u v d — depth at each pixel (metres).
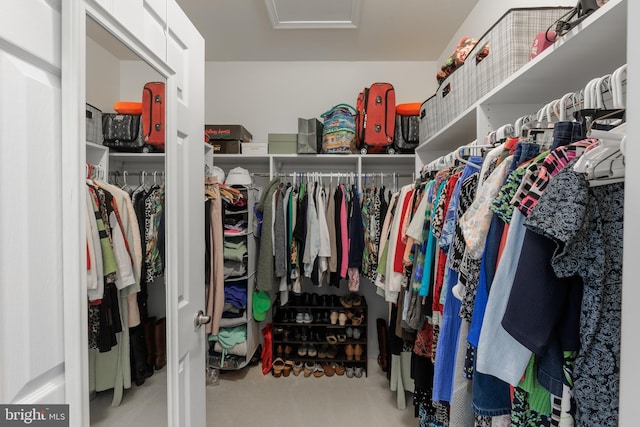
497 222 0.69
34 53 0.48
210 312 1.84
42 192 0.50
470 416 0.83
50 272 0.51
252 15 2.07
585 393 0.53
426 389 1.30
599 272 0.52
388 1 1.92
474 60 1.38
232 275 2.15
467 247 0.75
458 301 0.92
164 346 0.86
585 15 0.73
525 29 1.12
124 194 0.72
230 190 2.10
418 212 1.26
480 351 0.62
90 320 0.61
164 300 0.86
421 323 1.25
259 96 2.70
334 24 2.16
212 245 1.84
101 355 0.64
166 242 0.87
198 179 1.07
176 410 0.89
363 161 2.51
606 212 0.54
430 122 1.95
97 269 0.64
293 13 2.05
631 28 0.37
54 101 0.52
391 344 1.84
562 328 0.56
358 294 2.62
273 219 2.16
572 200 0.51
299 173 2.42
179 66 0.95
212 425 1.75
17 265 0.46
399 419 1.80
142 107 0.77
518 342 0.56
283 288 2.19
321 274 2.16
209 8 2.00
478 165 0.94
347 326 2.43
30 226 0.48
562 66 0.91
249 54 2.58
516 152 0.69
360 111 2.29
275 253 2.14
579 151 0.57
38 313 0.49
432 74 2.66
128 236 0.73
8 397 0.45
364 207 2.28
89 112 0.60
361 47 2.46
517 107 1.23
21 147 0.47
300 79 2.69
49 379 0.51
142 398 0.77
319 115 2.69
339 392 2.08
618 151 0.46
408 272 1.33
